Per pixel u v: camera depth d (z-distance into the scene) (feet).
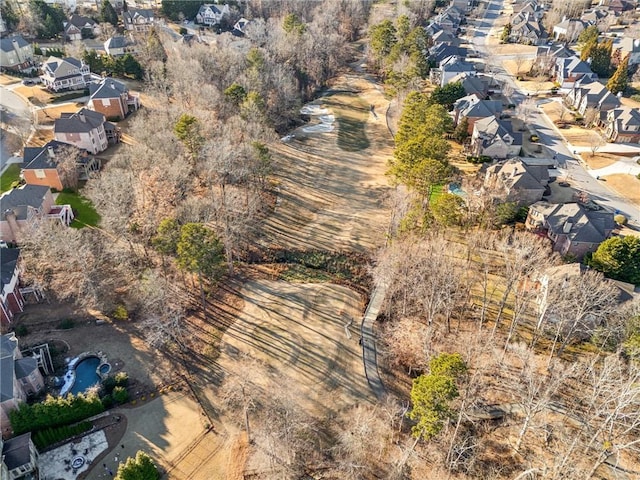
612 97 386.11
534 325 205.26
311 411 176.24
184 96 350.23
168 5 628.69
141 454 145.59
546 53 492.54
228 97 345.72
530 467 148.66
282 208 291.79
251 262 253.44
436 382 134.51
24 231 238.68
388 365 195.21
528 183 280.31
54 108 387.75
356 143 367.66
